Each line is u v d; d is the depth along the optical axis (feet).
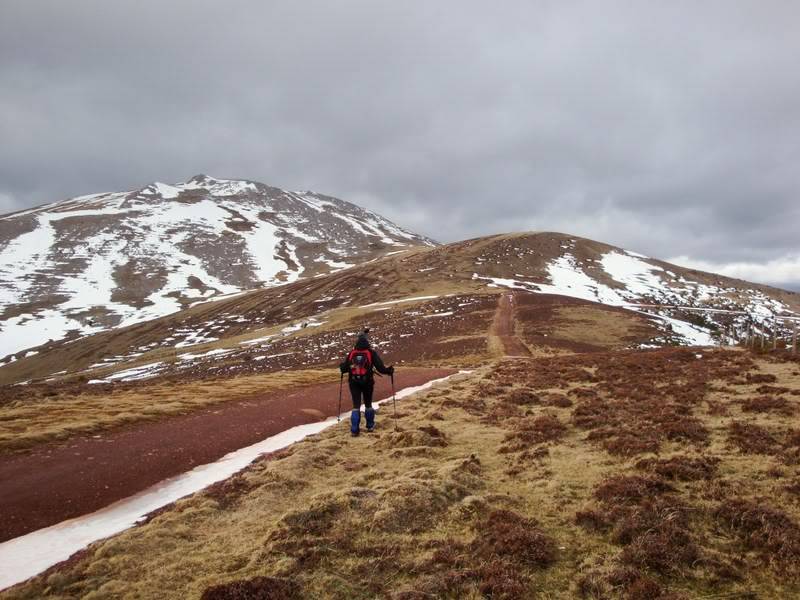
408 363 169.89
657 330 221.87
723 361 77.51
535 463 34.37
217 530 26.71
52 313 481.05
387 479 32.42
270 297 452.35
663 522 23.71
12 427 52.34
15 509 31.37
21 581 22.33
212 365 241.96
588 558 21.72
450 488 29.48
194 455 43.29
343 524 25.68
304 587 20.30
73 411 61.87
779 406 44.39
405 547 23.39
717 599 18.67
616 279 432.25
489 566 21.09
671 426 39.83
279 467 35.22
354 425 45.68
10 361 384.06
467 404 56.44
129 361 326.85
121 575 22.07
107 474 38.06
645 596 18.75
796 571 19.72
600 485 28.81
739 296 422.82
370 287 427.33
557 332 208.23
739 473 29.73
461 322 240.53
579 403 54.24
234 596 19.38
